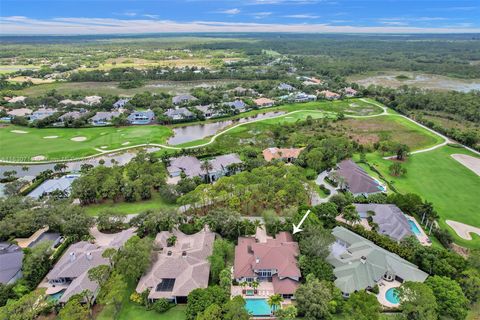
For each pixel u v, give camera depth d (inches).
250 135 6358.3
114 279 2413.9
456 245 3154.5
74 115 6904.5
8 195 3868.1
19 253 2795.3
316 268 2608.3
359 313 2140.7
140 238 3115.2
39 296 2288.4
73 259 2763.3
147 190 3988.7
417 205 3489.2
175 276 2632.9
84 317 2203.5
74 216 3270.2
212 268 2687.0
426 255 2768.2
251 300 2518.5
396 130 6791.3
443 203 3922.2
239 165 4650.6
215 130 6815.9
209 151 5403.5
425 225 3435.0
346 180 4232.3
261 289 2625.5
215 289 2372.0
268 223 3255.4
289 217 3324.3
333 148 5172.2
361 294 2297.0
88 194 3814.0
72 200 3789.4
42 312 2369.6
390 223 3331.7
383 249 2997.0
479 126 7042.3
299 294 2349.9
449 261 2672.2
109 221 3324.3
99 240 3201.3
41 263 2743.6
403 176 4658.0
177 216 3289.9
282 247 2869.1
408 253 2891.2
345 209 3393.2
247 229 3152.1
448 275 2586.1
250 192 3553.2
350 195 3860.7
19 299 2253.9
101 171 4156.0
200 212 3666.3
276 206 3604.8
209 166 4495.6
